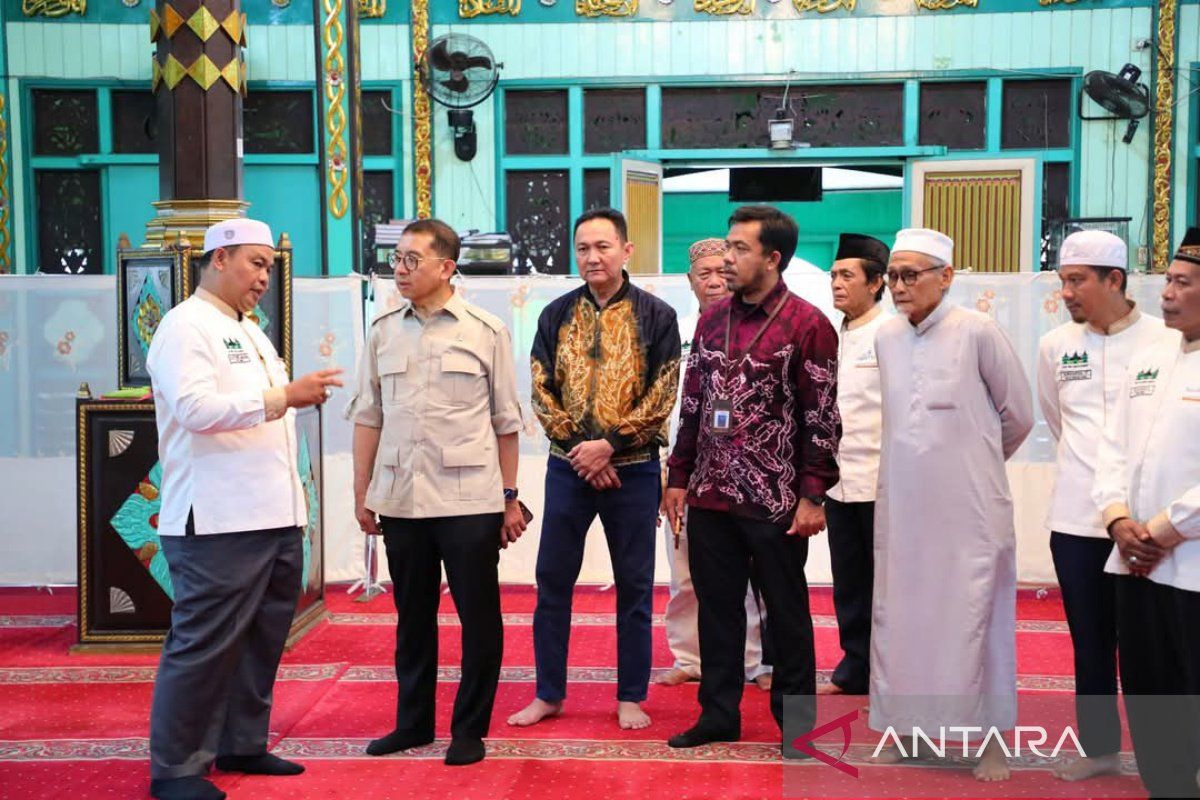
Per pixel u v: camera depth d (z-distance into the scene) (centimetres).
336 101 903
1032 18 941
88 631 530
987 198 937
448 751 394
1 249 969
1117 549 343
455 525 391
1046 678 483
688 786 371
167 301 523
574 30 966
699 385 407
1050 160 949
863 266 455
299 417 553
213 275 376
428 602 404
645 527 427
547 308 439
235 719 385
